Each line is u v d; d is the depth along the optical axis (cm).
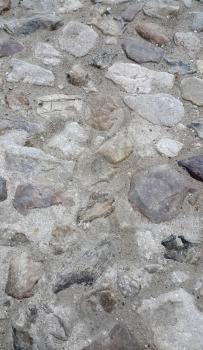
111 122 103
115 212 87
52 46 120
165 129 103
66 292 77
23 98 106
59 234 83
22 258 80
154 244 83
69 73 112
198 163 95
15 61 114
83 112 104
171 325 75
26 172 91
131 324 75
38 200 87
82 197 89
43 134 99
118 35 124
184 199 90
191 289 79
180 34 125
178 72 115
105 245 83
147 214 87
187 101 109
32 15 126
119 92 110
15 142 96
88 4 133
